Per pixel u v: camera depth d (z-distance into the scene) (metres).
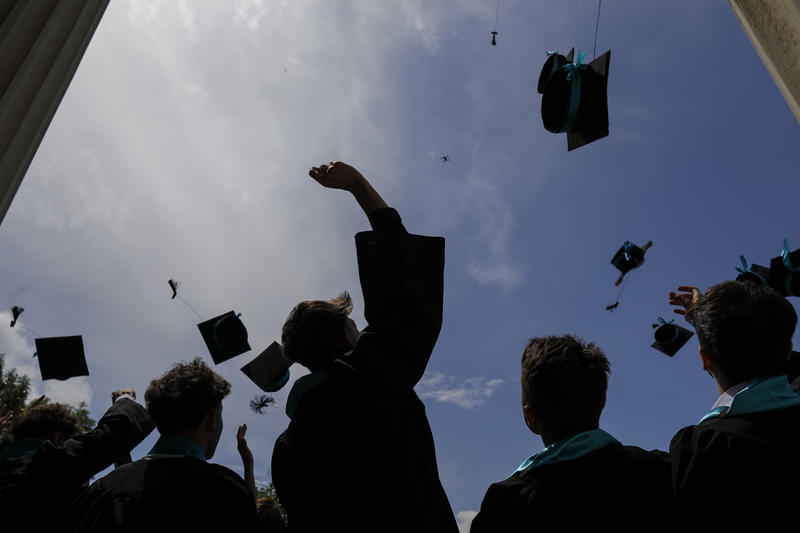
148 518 1.36
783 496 1.07
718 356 1.31
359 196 1.55
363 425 1.22
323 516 1.20
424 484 1.26
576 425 1.35
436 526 1.23
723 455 1.16
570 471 1.25
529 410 1.49
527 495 1.26
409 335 1.27
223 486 1.49
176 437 1.58
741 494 1.10
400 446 1.26
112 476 1.48
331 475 1.22
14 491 1.52
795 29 2.12
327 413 1.26
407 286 1.26
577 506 1.19
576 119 2.85
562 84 2.97
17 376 15.27
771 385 1.23
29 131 2.60
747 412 1.21
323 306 1.49
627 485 1.21
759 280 2.55
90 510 1.40
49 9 2.81
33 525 1.51
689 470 1.18
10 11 2.75
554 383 1.37
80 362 3.13
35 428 1.99
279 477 1.45
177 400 1.62
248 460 2.10
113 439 1.70
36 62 2.68
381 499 1.18
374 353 1.27
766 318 1.28
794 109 2.18
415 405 1.37
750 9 2.43
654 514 1.18
